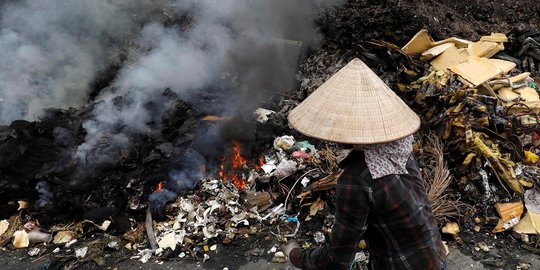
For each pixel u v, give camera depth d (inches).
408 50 183.8
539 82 181.8
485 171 137.5
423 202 73.9
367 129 70.1
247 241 129.2
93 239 132.5
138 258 125.7
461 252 124.0
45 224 136.3
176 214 138.3
